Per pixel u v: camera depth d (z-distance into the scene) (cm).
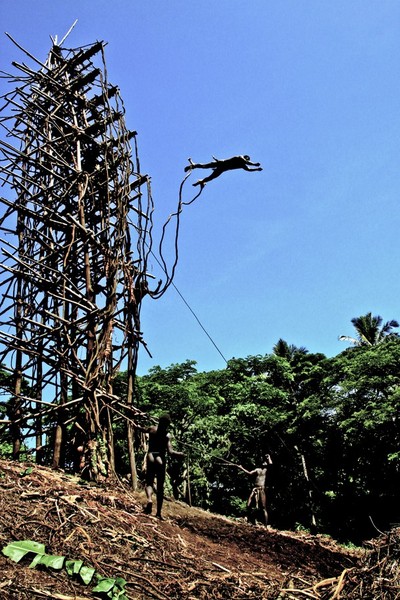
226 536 786
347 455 2841
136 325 1016
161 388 2822
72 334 1012
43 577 389
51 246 1071
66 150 1104
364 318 3759
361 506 2770
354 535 2700
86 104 1112
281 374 3322
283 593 493
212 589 479
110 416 1005
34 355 969
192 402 2848
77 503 579
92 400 924
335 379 3047
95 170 1083
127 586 430
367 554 536
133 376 1016
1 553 403
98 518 554
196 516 923
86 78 1105
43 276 1060
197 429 2614
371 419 2541
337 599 461
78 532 497
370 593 457
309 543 894
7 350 1016
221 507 2819
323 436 2919
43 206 1005
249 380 3139
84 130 1102
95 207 1066
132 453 960
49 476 667
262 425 2906
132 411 997
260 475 1151
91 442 893
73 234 1009
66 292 1054
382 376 2709
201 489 2509
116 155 1066
